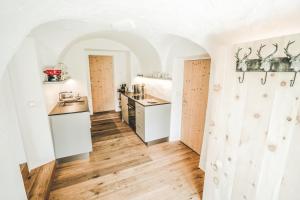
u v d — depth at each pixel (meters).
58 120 2.62
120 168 2.67
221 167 1.71
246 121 1.43
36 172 2.32
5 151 1.17
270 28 1.24
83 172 2.56
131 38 3.58
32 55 2.17
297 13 1.01
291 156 1.14
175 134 3.64
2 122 1.18
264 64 1.22
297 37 1.02
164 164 2.79
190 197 2.11
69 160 2.86
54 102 3.20
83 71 4.55
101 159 2.92
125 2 1.14
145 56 4.19
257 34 1.37
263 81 1.26
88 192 2.15
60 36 2.46
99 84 5.62
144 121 3.26
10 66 2.05
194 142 3.22
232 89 1.53
